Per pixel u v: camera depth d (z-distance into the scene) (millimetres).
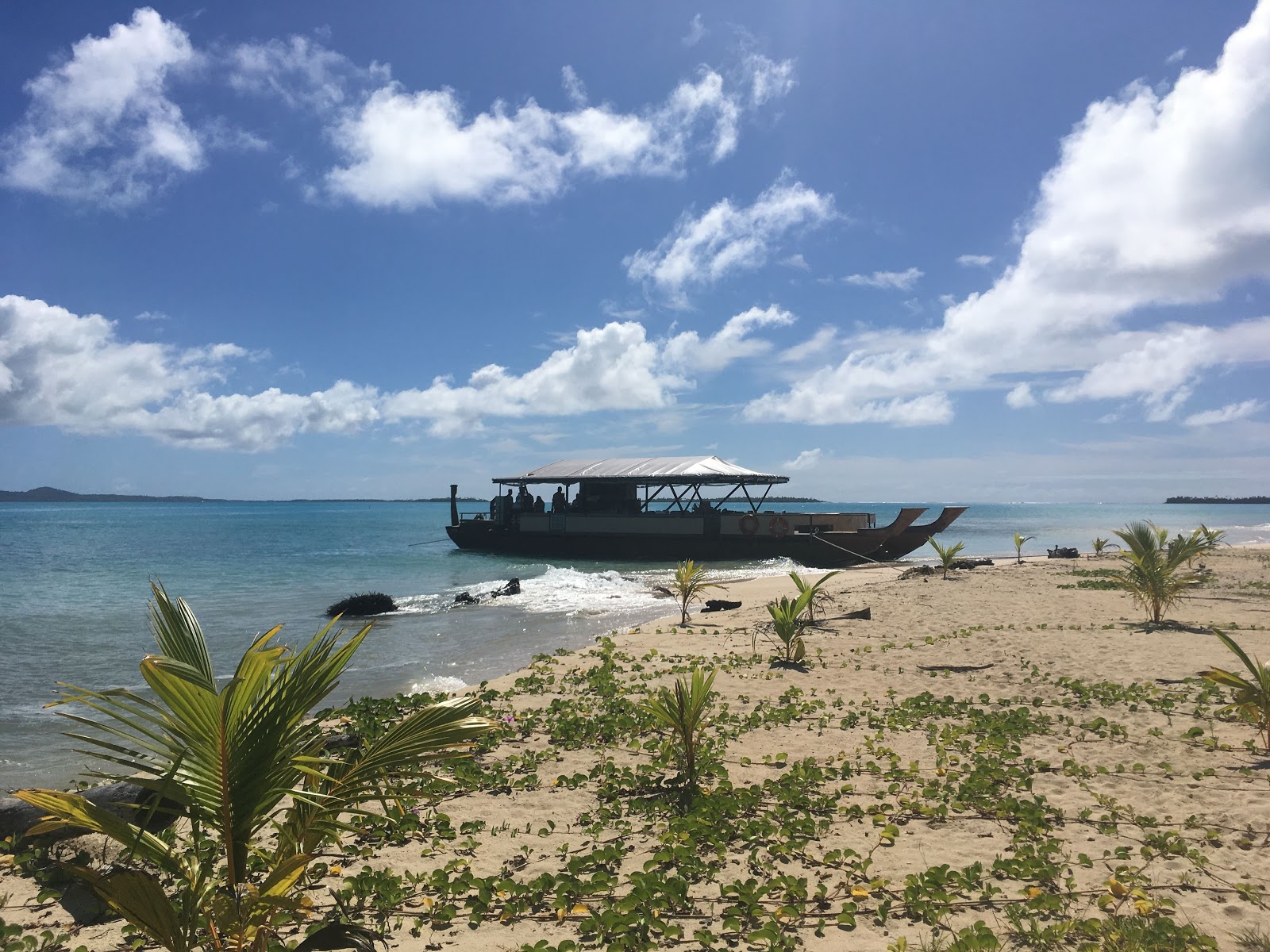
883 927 4547
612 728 9078
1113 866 5262
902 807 6469
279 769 3426
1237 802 6285
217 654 16188
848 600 21703
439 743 3715
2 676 14133
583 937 4508
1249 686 7672
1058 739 8305
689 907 4859
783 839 5852
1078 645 13477
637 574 34125
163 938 3240
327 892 5074
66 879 5156
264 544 57000
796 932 4492
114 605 24125
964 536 72062
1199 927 4371
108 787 6281
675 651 14578
